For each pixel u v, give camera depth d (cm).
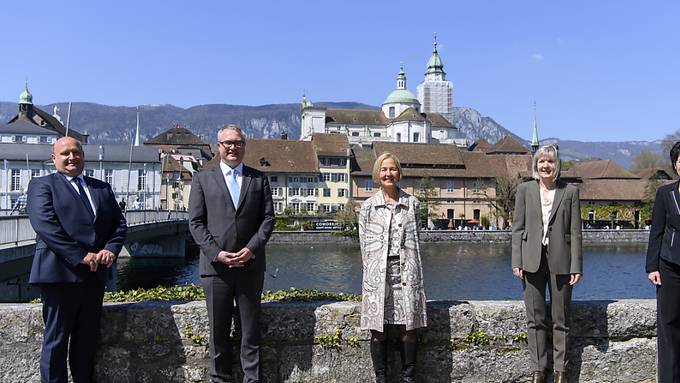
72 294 532
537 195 594
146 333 577
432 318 601
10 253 1714
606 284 4231
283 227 8725
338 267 5288
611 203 10669
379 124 15500
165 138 14150
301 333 592
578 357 618
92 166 7950
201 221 554
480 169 10706
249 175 568
